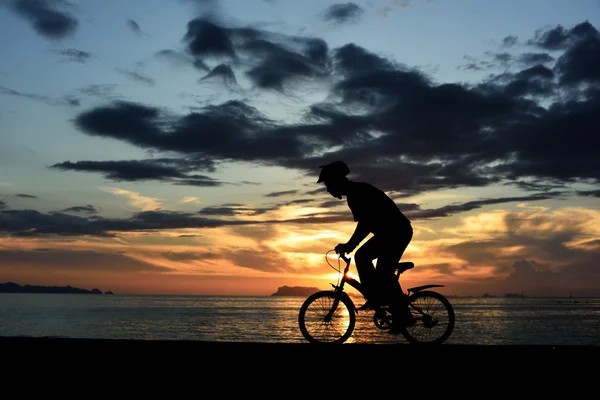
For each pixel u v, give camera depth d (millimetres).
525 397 4441
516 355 4500
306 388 4535
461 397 4465
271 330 76500
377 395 4492
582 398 4418
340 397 4527
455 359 4504
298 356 4566
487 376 4457
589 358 4457
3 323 103000
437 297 6676
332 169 6691
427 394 4480
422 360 4516
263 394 4562
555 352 4508
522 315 153250
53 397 4723
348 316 6688
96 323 101312
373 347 4641
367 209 6543
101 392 4680
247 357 4602
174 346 4711
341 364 4547
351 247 6605
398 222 6496
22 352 4770
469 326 95938
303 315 6742
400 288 6551
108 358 4699
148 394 4648
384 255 6449
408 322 6484
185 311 172250
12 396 4723
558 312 184875
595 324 102625
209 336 65250
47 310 183875
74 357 4734
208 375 4609
